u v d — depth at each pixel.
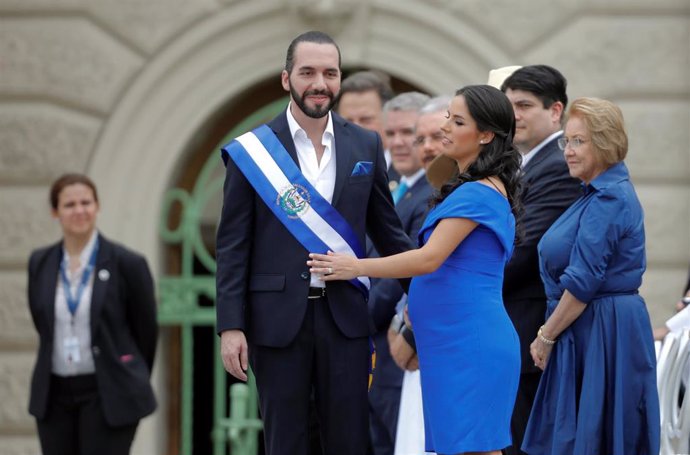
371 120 24.61
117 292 22.58
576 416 17.09
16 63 29.94
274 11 29.78
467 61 29.66
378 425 21.25
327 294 16.38
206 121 30.20
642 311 17.09
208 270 30.95
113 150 30.02
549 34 29.48
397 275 15.56
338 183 16.52
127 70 30.02
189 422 30.84
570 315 17.00
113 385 22.33
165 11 29.97
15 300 29.70
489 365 15.55
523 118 18.55
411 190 21.20
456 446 15.55
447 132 15.90
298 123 16.64
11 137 29.89
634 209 17.05
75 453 22.64
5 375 29.62
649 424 16.88
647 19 29.34
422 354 15.98
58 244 22.88
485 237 15.62
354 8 29.78
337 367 16.42
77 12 29.97
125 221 30.11
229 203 16.48
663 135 29.25
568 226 17.30
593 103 17.19
